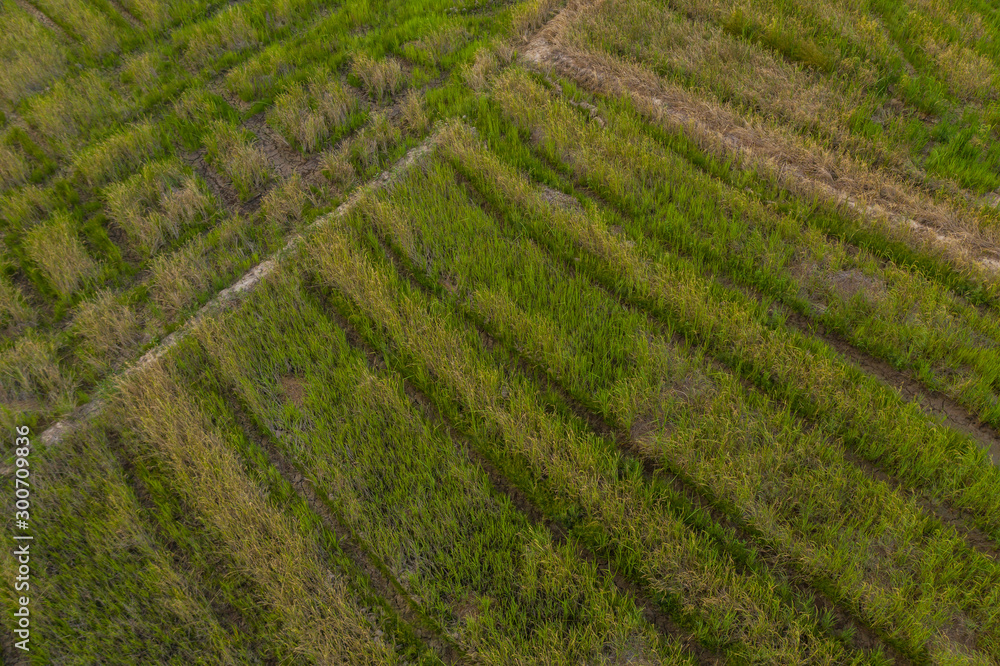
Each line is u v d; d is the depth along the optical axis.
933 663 4.27
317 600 4.57
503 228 7.28
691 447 5.25
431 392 5.85
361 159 8.18
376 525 5.05
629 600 4.60
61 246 7.03
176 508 5.17
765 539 4.78
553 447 5.34
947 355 5.93
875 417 5.46
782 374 5.74
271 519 4.94
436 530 4.90
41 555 4.91
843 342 6.22
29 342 6.21
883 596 4.41
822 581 4.61
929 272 6.64
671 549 4.68
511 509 5.08
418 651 4.47
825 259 6.73
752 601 4.45
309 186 7.85
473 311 6.49
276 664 4.45
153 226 7.28
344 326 6.53
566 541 4.97
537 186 7.75
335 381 5.89
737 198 7.22
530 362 6.07
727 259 6.80
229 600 4.66
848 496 5.02
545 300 6.49
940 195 7.36
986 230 6.91
